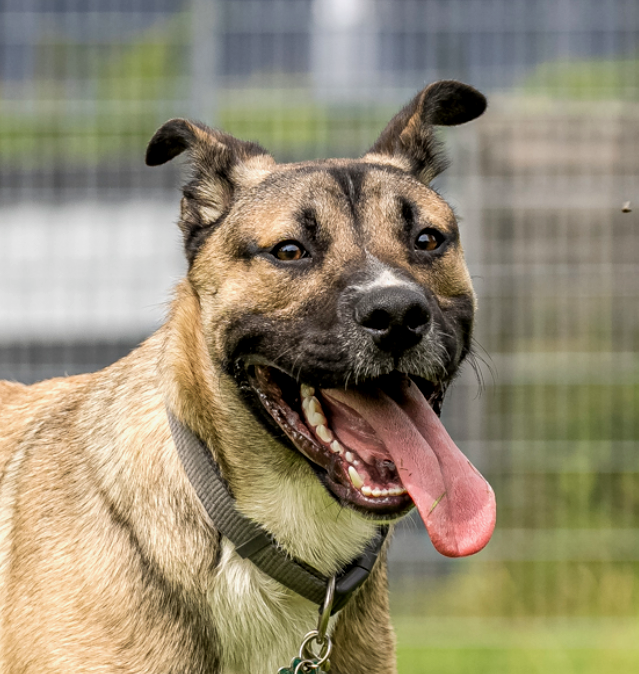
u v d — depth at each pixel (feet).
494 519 15.61
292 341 16.30
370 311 15.44
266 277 16.72
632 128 38.47
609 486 37.83
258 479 16.71
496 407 38.22
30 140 38.78
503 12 38.68
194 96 38.01
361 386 16.88
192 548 16.44
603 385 38.09
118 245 38.99
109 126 38.68
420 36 38.73
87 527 16.90
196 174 18.58
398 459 16.06
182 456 16.70
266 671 16.87
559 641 33.86
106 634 16.17
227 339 16.94
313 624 17.11
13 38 38.73
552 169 38.50
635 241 38.27
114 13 38.83
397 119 20.52
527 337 38.27
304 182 17.30
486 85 38.86
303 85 38.93
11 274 38.68
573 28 38.65
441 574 37.81
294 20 38.78
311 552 16.88
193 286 17.76
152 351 18.20
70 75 38.91
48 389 20.56
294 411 16.63
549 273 38.34
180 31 38.86
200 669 16.37
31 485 17.94
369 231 16.96
